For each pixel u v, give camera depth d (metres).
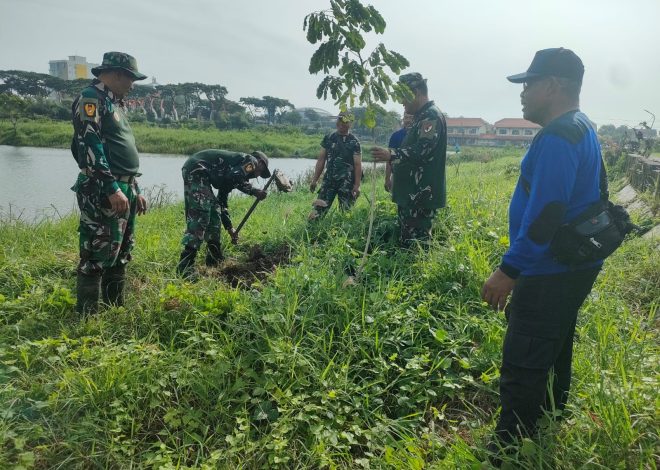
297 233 5.85
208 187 4.71
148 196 11.54
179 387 2.74
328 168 6.35
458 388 2.95
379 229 5.42
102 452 2.34
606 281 4.27
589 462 2.05
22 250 5.40
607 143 19.67
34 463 2.26
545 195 1.95
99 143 3.44
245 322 3.31
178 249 5.31
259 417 2.59
